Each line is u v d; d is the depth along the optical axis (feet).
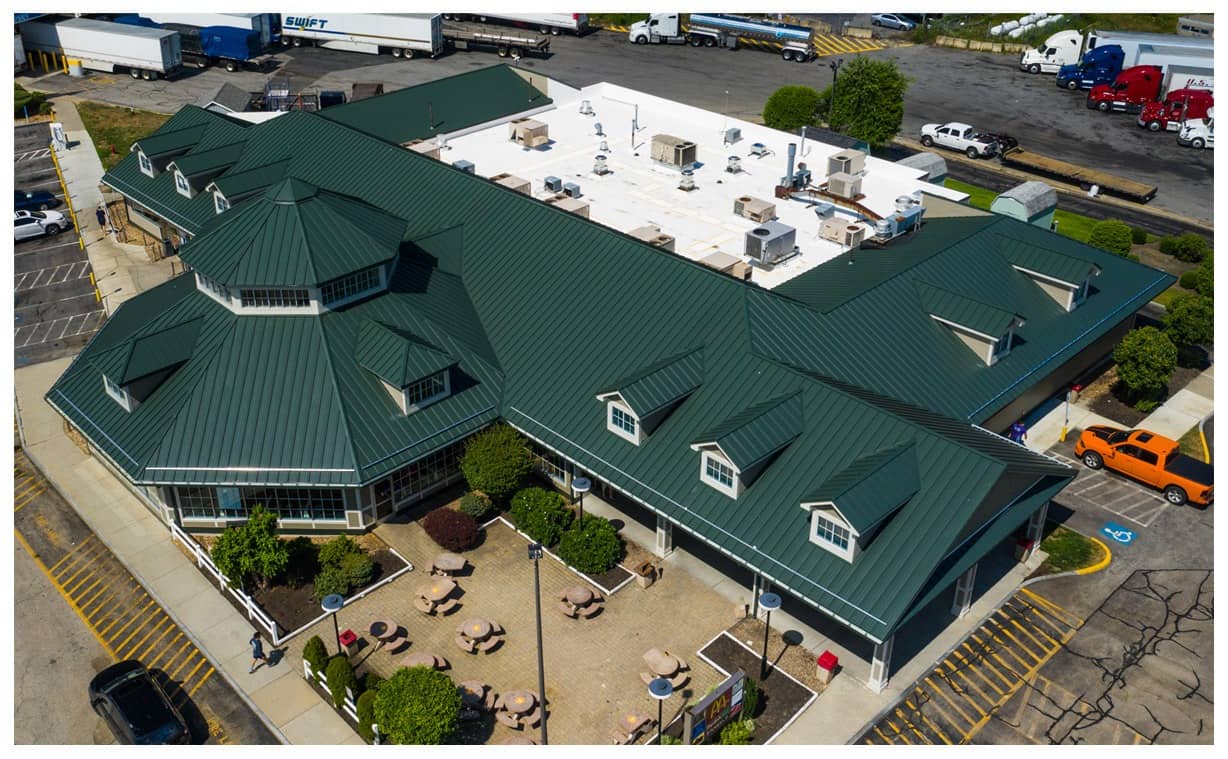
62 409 160.97
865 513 123.24
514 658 134.31
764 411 138.72
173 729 122.72
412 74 370.12
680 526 136.98
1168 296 226.38
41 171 283.79
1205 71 325.21
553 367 161.27
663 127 264.52
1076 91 361.51
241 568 140.36
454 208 192.54
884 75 287.48
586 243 174.50
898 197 220.84
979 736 124.16
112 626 141.28
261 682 132.46
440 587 141.69
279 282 154.20
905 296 169.48
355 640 134.62
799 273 193.26
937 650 135.54
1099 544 154.40
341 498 151.33
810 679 131.23
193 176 216.54
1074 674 132.57
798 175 224.74
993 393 161.48
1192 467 163.12
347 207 168.66
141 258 237.25
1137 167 298.15
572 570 148.05
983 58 399.03
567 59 388.37
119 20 377.30
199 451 146.30
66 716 128.36
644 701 128.47
